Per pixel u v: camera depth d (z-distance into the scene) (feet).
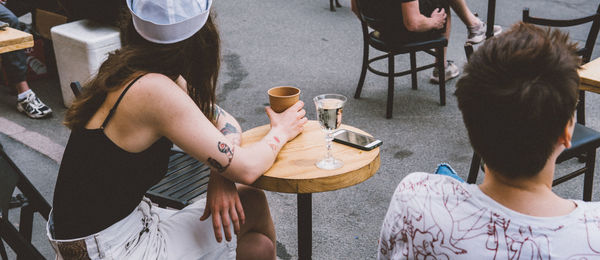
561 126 3.32
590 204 3.52
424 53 18.44
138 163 5.26
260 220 6.40
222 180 5.81
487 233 3.53
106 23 13.80
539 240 3.40
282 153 6.20
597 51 17.94
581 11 22.25
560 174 11.02
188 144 5.22
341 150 6.28
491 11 12.55
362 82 14.69
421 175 4.08
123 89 5.13
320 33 20.61
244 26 21.45
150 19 5.11
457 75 16.34
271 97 6.51
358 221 9.76
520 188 3.53
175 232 5.79
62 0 14.29
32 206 6.67
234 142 6.29
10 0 15.94
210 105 6.37
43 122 13.78
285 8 23.88
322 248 9.03
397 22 13.25
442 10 13.62
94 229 5.24
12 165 6.37
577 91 3.34
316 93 15.37
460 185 3.80
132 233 5.40
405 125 13.41
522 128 3.32
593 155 8.97
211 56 5.56
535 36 3.44
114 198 5.24
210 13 5.50
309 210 6.41
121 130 5.13
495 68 3.39
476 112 3.49
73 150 5.27
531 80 3.28
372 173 6.02
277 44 19.43
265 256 6.29
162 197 6.85
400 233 3.95
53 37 13.75
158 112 5.08
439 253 3.69
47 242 9.22
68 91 14.20
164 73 5.32
